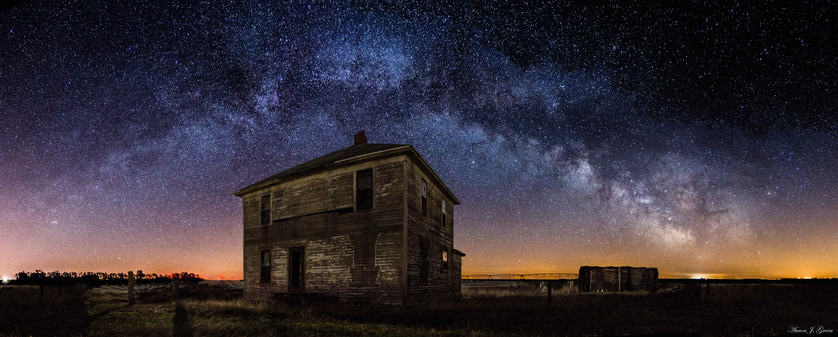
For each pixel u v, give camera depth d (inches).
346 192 730.2
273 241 818.8
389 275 658.8
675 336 400.5
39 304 685.9
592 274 1333.7
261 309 603.5
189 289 959.0
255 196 885.2
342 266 705.6
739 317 507.2
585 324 462.3
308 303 673.0
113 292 1005.2
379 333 401.7
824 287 789.2
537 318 501.0
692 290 754.8
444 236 919.0
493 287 1488.7
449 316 526.6
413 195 714.2
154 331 417.4
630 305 612.4
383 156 699.4
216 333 402.3
